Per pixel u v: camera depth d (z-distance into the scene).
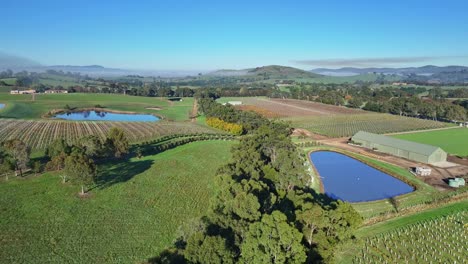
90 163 64.94
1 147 74.06
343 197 72.00
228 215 44.69
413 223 58.50
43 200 59.81
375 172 90.44
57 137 116.06
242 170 66.44
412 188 78.06
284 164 66.44
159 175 78.00
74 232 50.50
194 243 37.62
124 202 61.81
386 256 48.50
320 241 41.91
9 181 67.31
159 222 55.28
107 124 145.00
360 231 55.25
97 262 43.75
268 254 36.03
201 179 77.44
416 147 103.25
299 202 50.59
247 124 137.38
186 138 121.56
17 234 48.69
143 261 43.94
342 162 100.06
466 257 49.00
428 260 48.03
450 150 117.81
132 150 99.94
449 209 64.88
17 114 167.88
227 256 36.47
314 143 119.69
